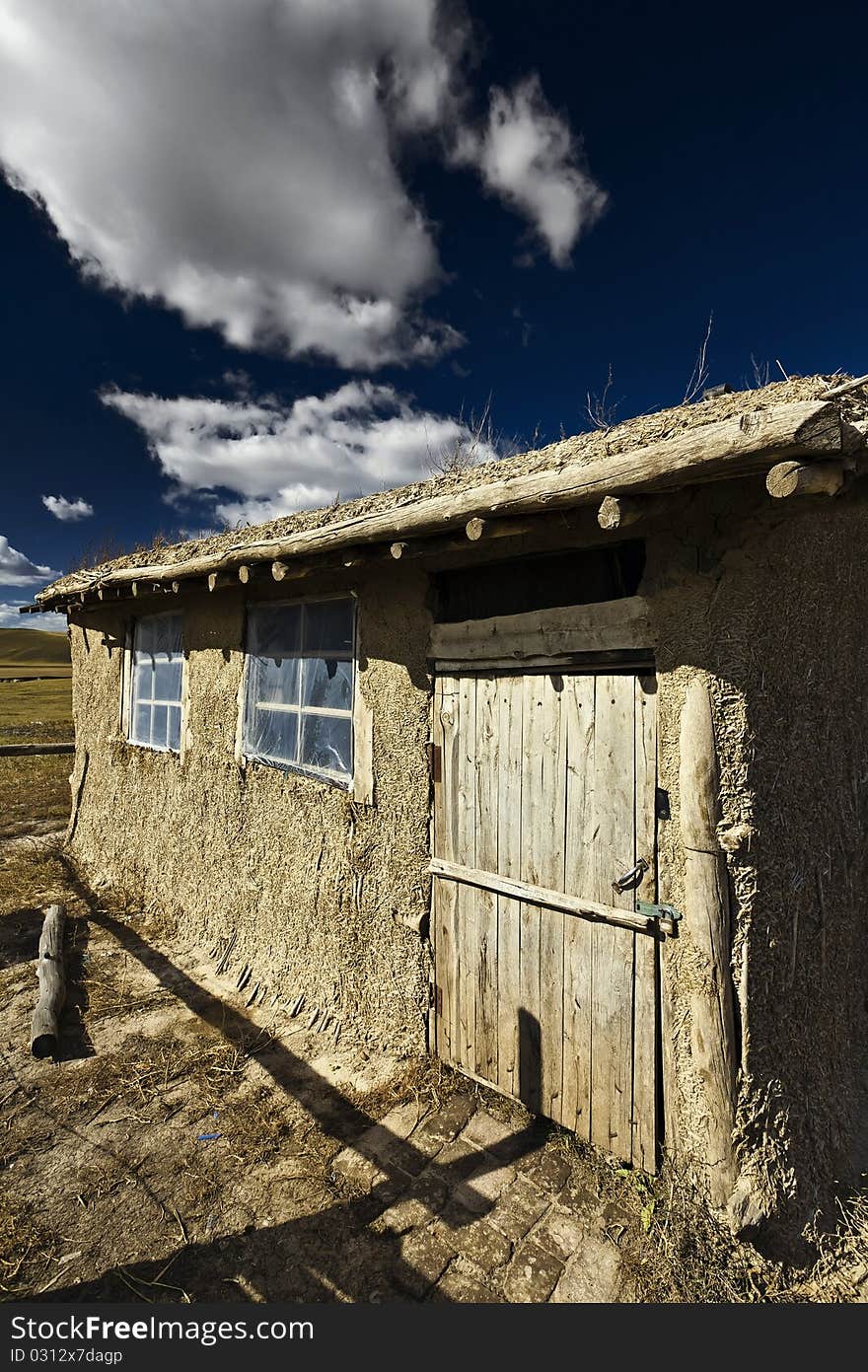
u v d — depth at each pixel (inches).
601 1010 107.3
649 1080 101.3
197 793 201.8
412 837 136.6
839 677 109.7
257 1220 100.7
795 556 94.3
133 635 246.1
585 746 108.0
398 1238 96.6
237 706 186.7
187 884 205.6
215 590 176.1
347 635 153.0
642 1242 93.5
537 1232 96.6
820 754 104.5
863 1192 102.0
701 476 75.7
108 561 264.5
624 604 100.0
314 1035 149.0
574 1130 112.7
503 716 120.7
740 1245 88.4
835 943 109.2
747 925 90.7
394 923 141.0
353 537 115.4
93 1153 114.8
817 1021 103.1
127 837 240.8
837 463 70.1
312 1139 116.8
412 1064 135.4
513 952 121.0
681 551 93.4
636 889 101.0
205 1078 134.3
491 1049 125.8
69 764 542.3
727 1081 90.4
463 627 125.3
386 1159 111.7
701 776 90.7
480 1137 115.8
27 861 274.4
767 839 93.3
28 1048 145.6
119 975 178.4
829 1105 104.3
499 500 91.6
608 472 80.0
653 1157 101.6
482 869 125.6
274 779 171.9
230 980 175.0
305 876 161.6
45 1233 98.3
